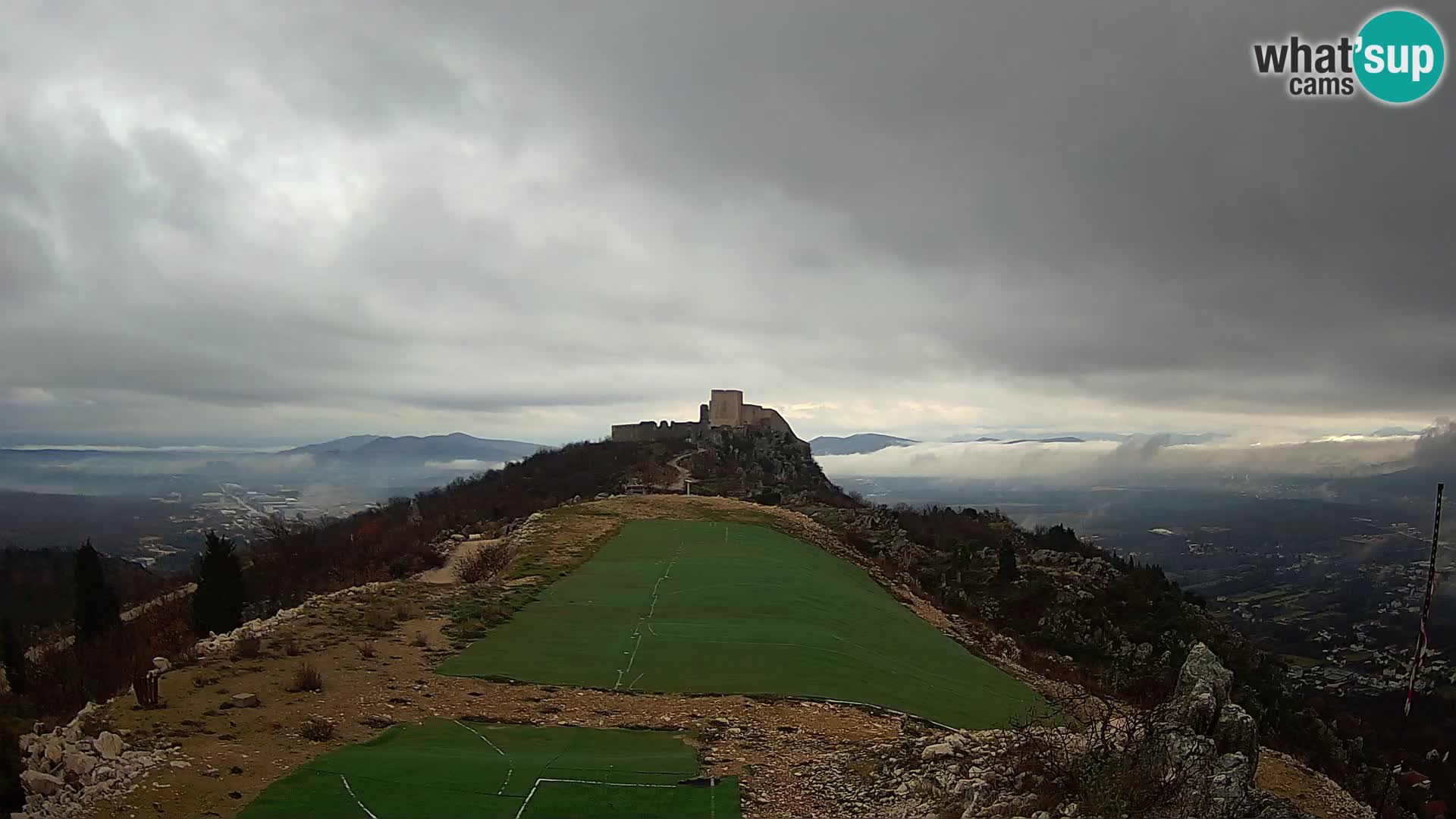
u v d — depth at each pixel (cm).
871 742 2038
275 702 2014
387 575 4784
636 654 2775
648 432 14700
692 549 4984
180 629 3988
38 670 3038
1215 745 1441
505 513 7975
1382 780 3778
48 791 1384
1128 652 5853
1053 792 1412
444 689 2281
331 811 1403
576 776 1625
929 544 8212
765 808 1530
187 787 1464
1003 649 4694
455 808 1443
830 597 4175
